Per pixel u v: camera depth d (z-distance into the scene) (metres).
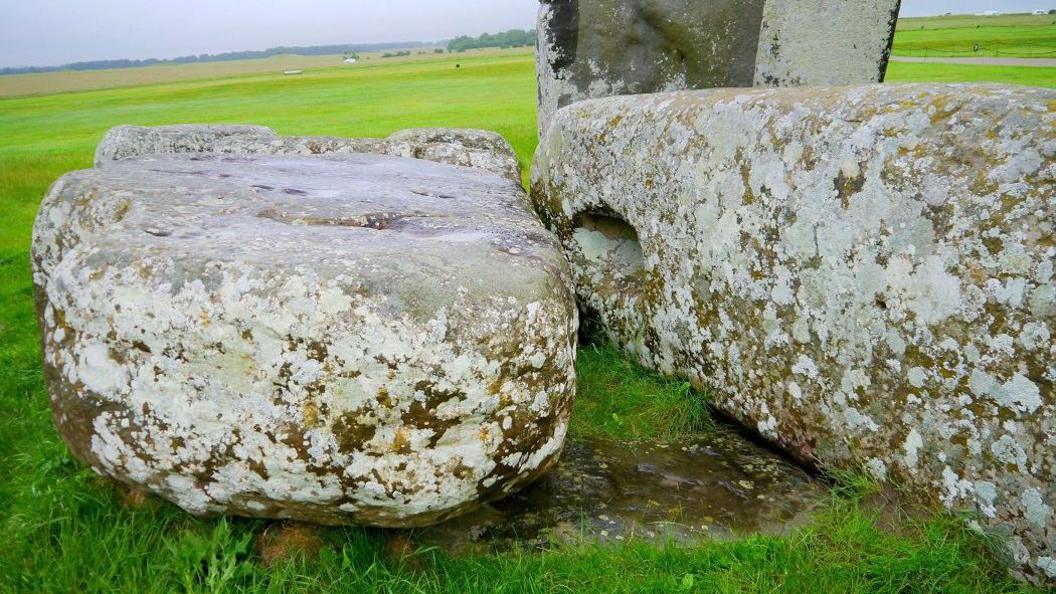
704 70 4.63
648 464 2.63
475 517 2.32
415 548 2.16
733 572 2.01
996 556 1.92
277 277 1.80
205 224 2.40
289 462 1.83
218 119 17.47
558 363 2.00
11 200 8.16
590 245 3.68
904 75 19.81
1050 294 1.70
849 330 2.21
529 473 2.08
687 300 2.89
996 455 1.87
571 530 2.26
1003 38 53.50
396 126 13.81
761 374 2.57
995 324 1.82
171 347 1.82
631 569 2.05
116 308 1.85
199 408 1.84
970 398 1.90
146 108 25.56
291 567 1.99
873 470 2.22
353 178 3.60
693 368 2.94
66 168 9.84
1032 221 1.73
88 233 2.69
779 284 2.43
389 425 1.81
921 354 2.00
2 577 2.03
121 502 2.28
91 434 1.95
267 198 2.85
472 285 1.88
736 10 4.52
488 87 27.42
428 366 1.78
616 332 3.47
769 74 4.64
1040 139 1.74
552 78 4.78
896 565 1.95
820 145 2.24
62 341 1.97
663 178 2.93
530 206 3.56
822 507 2.31
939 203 1.92
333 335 1.76
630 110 3.19
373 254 1.97
